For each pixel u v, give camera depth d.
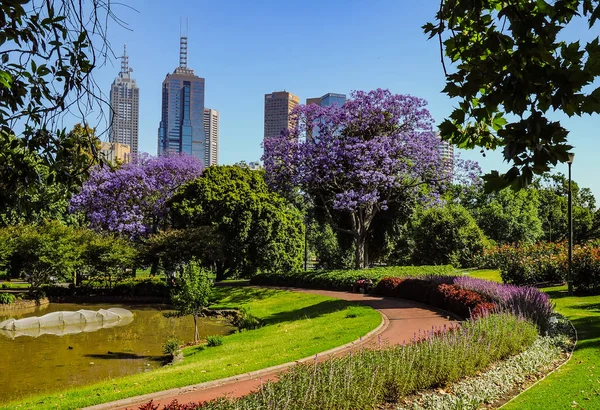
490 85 3.70
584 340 12.80
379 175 30.59
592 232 52.59
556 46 3.26
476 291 19.75
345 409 7.14
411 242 49.72
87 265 36.16
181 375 12.32
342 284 31.73
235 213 38.12
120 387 11.72
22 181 4.80
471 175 32.72
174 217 39.38
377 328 16.50
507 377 9.47
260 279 38.44
